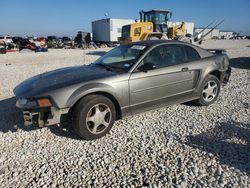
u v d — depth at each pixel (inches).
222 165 129.3
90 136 157.6
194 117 196.7
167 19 838.5
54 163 133.9
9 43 1240.8
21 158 138.6
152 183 116.2
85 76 165.9
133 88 170.6
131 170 126.9
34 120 152.9
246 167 127.3
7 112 208.7
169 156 139.0
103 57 208.1
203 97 218.8
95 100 155.7
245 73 390.6
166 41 199.2
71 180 119.4
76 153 143.8
